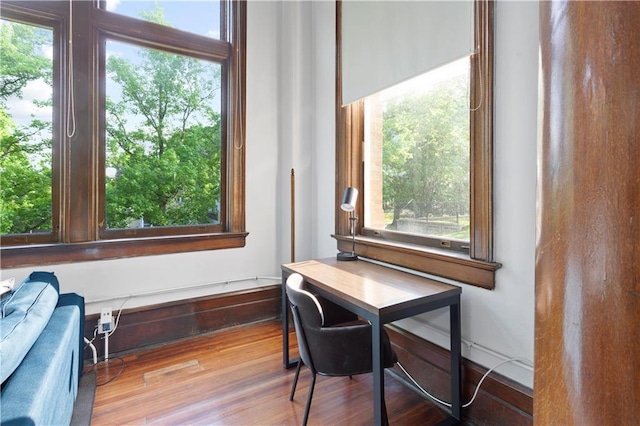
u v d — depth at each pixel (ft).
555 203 1.98
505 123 5.08
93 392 6.28
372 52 7.53
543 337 2.10
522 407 4.90
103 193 8.16
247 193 9.86
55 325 4.63
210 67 9.53
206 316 9.12
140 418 5.62
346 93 8.48
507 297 5.11
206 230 9.48
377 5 7.36
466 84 5.98
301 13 10.03
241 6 9.62
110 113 8.22
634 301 1.65
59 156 7.64
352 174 8.66
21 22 7.29
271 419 5.61
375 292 5.34
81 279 7.69
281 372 7.09
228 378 6.85
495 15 5.15
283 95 10.23
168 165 8.98
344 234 8.80
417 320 6.73
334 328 4.95
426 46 6.18
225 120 9.72
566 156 1.91
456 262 5.83
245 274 9.83
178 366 7.32
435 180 6.68
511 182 5.02
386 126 7.91
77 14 7.65
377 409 4.65
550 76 2.03
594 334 1.79
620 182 1.68
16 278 7.07
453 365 5.57
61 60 7.60
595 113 1.77
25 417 2.64
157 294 8.55
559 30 1.97
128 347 8.09
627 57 1.67
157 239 8.48
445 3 5.80
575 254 1.86
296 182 10.16
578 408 1.86
